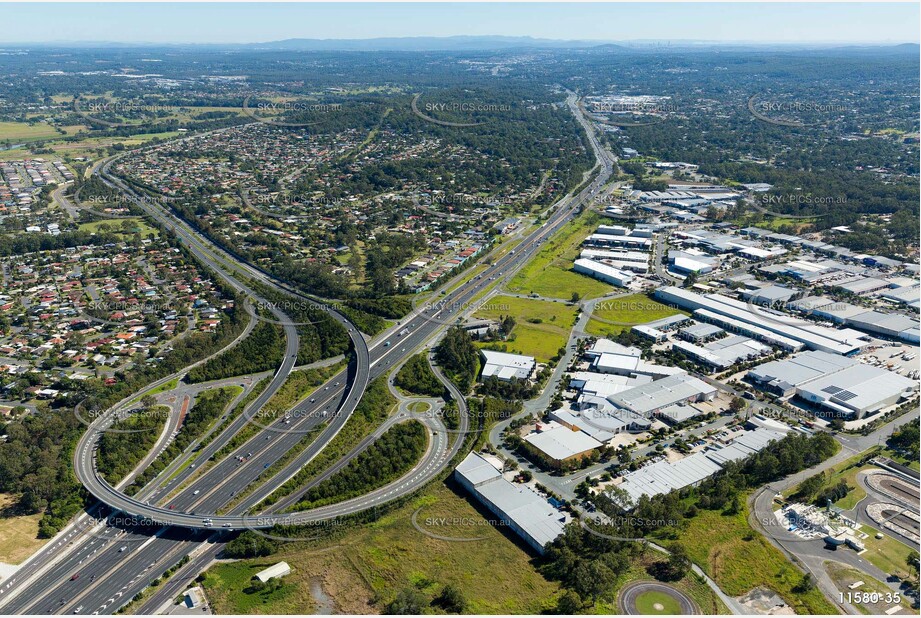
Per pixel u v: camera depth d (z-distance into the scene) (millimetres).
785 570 161000
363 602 155750
